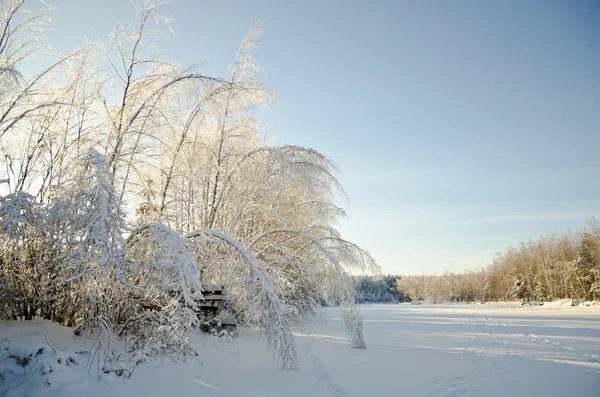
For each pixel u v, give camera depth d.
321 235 11.50
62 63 7.33
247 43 9.98
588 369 7.42
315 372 6.04
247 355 7.01
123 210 5.59
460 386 5.92
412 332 14.39
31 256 6.19
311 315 11.62
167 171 8.56
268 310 6.12
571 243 50.88
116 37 7.52
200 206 9.45
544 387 5.96
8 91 6.13
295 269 10.16
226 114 9.81
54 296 5.97
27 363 4.12
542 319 21.33
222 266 7.93
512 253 61.41
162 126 7.94
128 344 5.94
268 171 9.52
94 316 5.34
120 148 7.14
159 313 5.63
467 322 19.77
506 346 10.60
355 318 9.12
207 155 9.53
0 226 5.29
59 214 5.45
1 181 5.78
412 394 5.41
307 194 11.48
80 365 4.43
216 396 4.43
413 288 93.38
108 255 5.04
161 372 4.95
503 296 64.62
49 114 6.89
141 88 7.68
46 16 7.01
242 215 9.72
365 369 6.88
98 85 7.45
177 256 5.52
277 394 4.70
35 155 6.96
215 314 8.30
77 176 5.73
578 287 44.66
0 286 5.70
